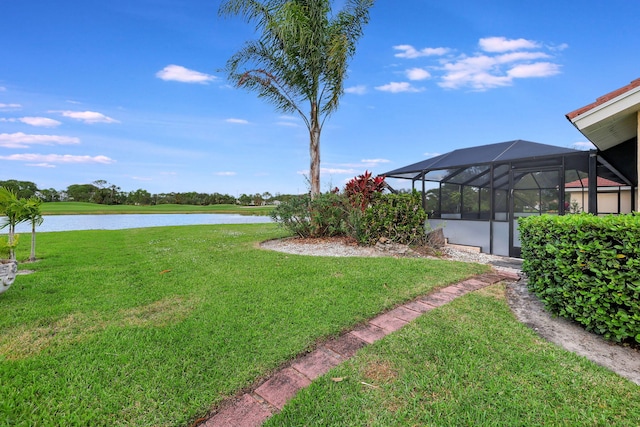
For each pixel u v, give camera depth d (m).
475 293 4.34
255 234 11.80
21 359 2.68
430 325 3.28
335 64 9.05
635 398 2.13
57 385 2.32
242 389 2.32
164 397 2.22
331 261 6.26
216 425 1.99
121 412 2.07
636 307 2.65
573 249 3.12
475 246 8.46
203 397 2.21
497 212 8.16
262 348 2.85
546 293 3.60
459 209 9.77
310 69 9.30
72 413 2.05
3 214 6.37
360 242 8.17
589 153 6.62
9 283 4.22
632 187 9.29
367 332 3.21
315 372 2.54
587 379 2.34
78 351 2.82
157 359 2.69
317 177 9.84
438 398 2.16
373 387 2.30
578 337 3.08
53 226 18.80
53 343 2.98
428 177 9.59
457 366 2.52
